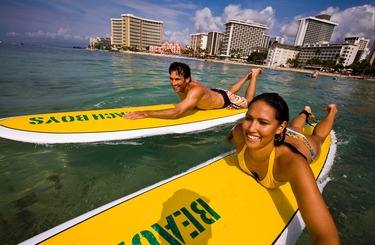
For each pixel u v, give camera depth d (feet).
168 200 6.45
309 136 8.93
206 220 5.88
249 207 6.45
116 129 11.62
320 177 9.33
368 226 7.54
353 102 34.86
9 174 8.31
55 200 7.22
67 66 43.47
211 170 8.14
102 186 8.07
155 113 12.96
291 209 6.57
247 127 5.13
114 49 348.18
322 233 3.98
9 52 67.15
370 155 13.08
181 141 12.53
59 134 10.61
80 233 5.15
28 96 19.22
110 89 24.99
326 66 250.57
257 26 382.63
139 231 5.34
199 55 372.17
